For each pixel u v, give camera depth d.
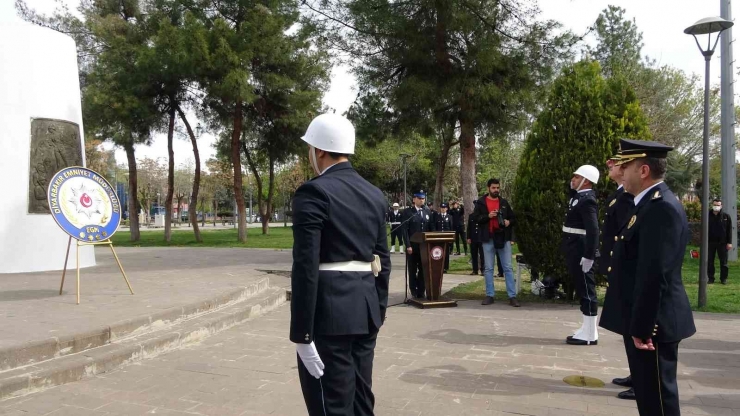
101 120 22.95
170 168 25.61
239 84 19.98
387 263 3.19
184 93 23.80
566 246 6.62
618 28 29.06
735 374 5.29
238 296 8.23
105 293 7.88
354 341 3.01
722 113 15.45
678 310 3.30
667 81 27.86
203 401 4.46
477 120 14.02
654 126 25.06
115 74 21.97
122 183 56.31
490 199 9.13
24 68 10.53
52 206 7.09
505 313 8.36
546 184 8.88
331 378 2.81
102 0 23.55
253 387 4.82
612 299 3.59
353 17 13.88
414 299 9.28
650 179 3.46
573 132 8.62
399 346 6.34
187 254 17.23
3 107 10.25
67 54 11.34
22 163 10.41
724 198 15.64
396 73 14.84
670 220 3.20
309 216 2.76
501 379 5.11
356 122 17.33
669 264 3.15
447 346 6.34
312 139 3.03
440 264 9.08
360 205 2.96
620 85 8.88
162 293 7.89
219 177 49.56
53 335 5.23
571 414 4.24
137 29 22.86
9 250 10.23
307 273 2.71
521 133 14.53
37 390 4.57
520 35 13.48
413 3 13.13
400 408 4.36
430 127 15.11
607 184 8.34
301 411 4.26
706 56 8.70
